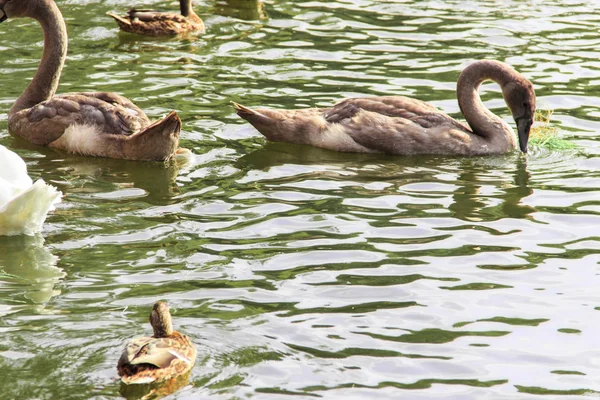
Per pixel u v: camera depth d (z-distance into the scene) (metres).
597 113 19.14
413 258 12.78
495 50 22.84
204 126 18.16
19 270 12.08
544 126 18.47
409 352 10.25
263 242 13.17
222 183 15.55
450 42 23.42
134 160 16.61
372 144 17.30
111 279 11.85
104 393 8.92
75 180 15.62
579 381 9.84
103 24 24.34
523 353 10.36
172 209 14.38
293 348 10.13
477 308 11.38
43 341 9.95
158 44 22.95
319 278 12.05
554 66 21.73
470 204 14.84
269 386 9.28
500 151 17.42
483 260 12.78
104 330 10.27
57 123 17.02
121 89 19.83
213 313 10.90
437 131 17.31
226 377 9.36
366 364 9.91
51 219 13.87
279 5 26.36
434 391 9.50
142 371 8.84
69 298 11.23
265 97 19.61
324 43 23.27
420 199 15.03
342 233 13.57
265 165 16.44
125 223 13.78
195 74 20.94
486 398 9.45
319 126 17.44
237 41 23.30
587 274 12.41
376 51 22.72
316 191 15.27
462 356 10.23
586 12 26.12
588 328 10.97
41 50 22.31
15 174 13.28
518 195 15.28
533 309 11.41
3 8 17.83
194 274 12.05
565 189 15.56
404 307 11.32
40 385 9.03
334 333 10.56
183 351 9.32
